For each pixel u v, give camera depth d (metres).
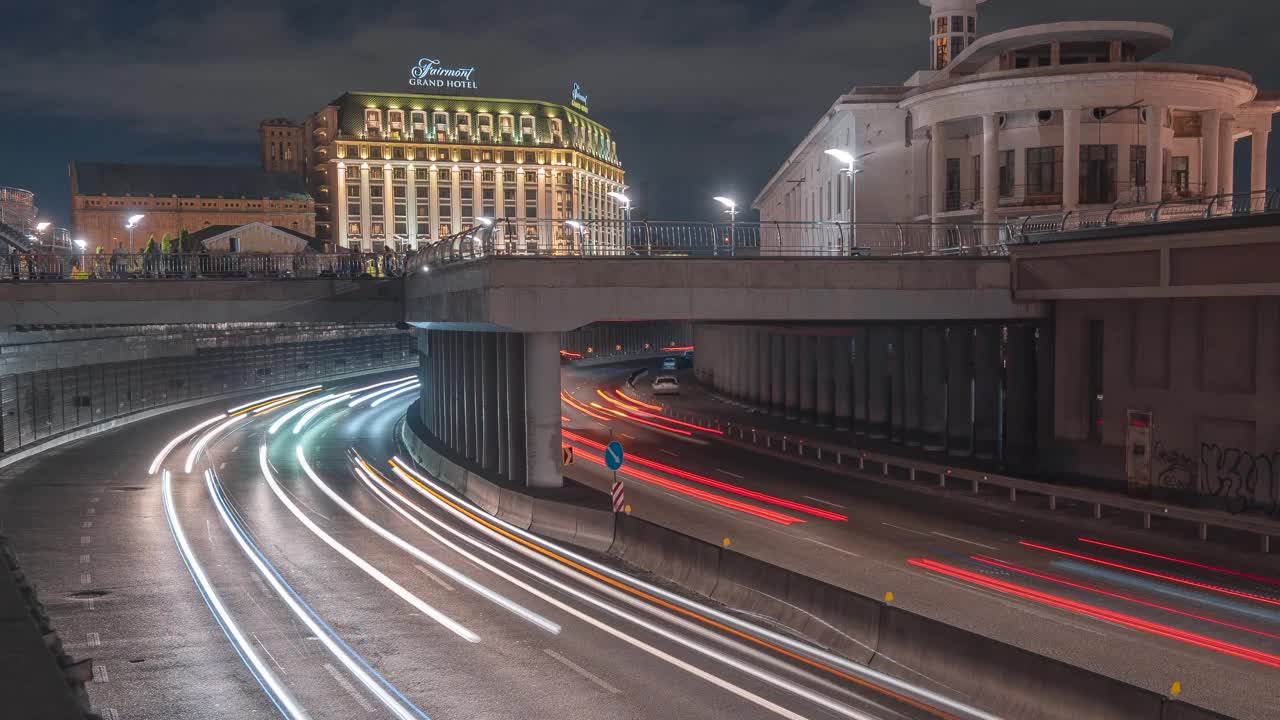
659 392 80.62
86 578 23.86
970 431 45.88
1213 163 55.22
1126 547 26.22
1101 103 53.34
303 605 21.28
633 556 25.38
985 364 43.94
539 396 31.72
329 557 26.17
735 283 32.69
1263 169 62.91
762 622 19.64
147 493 37.59
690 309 32.28
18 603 7.48
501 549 27.16
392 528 30.41
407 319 46.34
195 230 190.38
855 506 32.88
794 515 31.25
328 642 18.55
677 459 44.75
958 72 62.38
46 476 41.97
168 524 31.16
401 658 17.55
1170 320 32.12
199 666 17.20
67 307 43.97
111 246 186.25
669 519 30.61
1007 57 60.00
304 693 15.80
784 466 42.56
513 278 30.72
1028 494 34.12
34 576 24.05
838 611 17.95
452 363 47.03
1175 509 27.05
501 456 36.69
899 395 51.03
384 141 199.62
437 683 16.20
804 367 62.69
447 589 22.59
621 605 21.11
